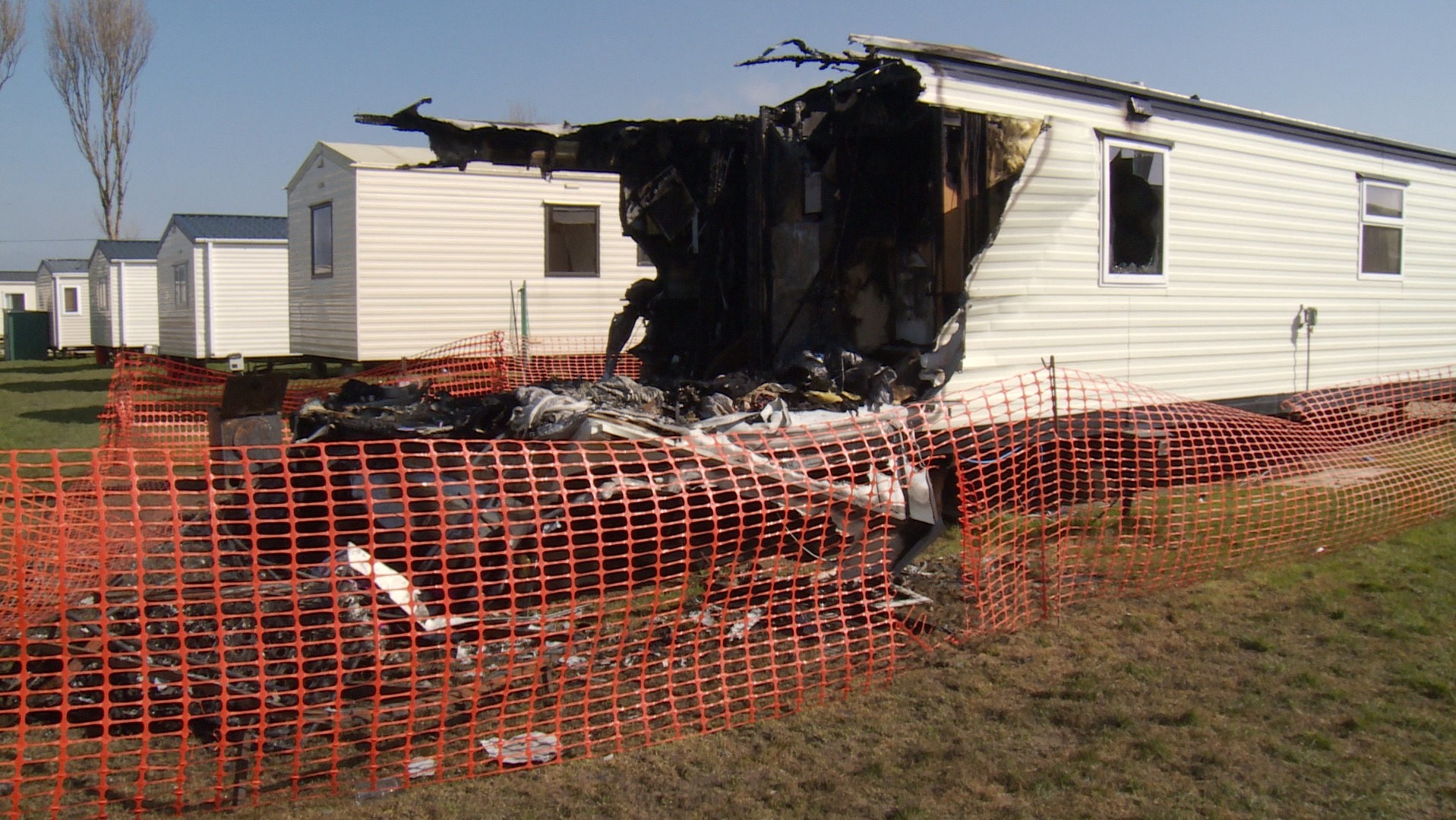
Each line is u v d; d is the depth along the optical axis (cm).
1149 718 374
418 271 1289
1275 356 841
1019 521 630
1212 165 770
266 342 1781
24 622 338
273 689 382
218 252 1730
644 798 321
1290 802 314
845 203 685
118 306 2292
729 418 529
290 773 337
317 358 1439
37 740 358
